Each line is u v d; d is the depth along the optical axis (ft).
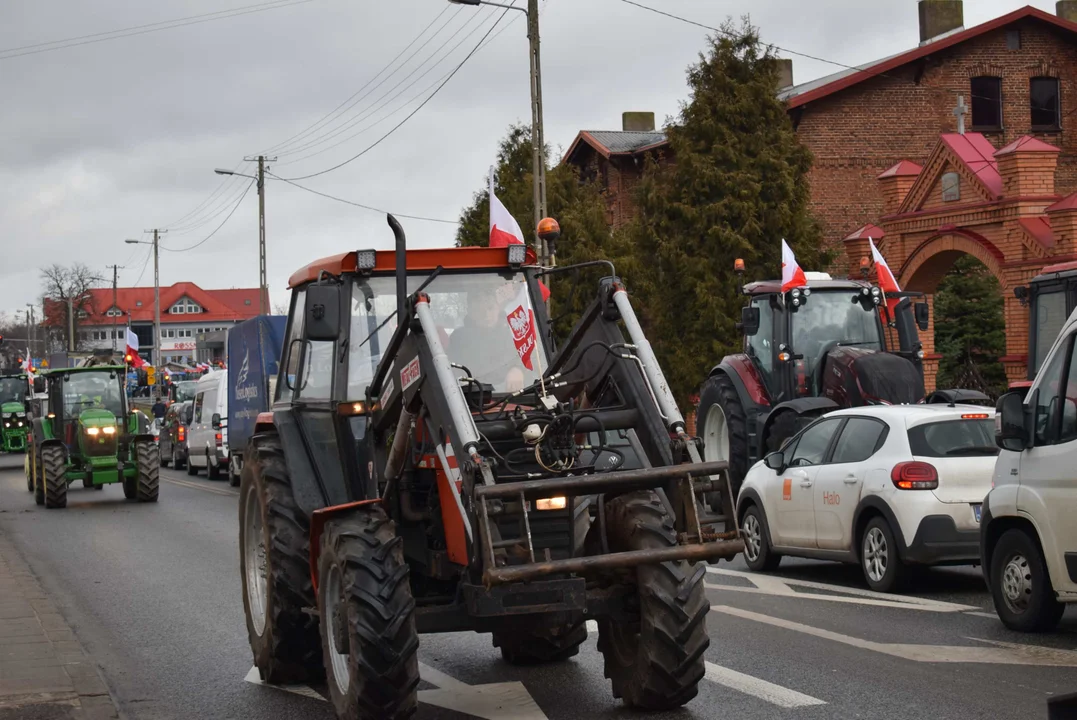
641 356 23.38
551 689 26.45
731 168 103.35
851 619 34.01
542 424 22.74
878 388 53.88
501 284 26.81
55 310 360.48
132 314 528.63
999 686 25.49
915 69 131.54
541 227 27.09
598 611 23.15
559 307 95.04
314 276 27.89
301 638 27.35
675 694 23.06
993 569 32.81
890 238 97.86
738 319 100.48
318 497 26.48
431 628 22.50
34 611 37.09
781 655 29.04
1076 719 13.38
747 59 104.88
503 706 25.03
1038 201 84.53
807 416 54.29
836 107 130.21
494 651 31.35
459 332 26.35
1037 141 85.25
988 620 33.65
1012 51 132.77
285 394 29.96
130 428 87.20
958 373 114.62
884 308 60.03
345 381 25.85
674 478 21.62
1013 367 85.20
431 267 26.48
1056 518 30.27
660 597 22.48
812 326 59.57
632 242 108.99
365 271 26.14
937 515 37.37
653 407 23.06
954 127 131.85
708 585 41.37
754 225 101.04
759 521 45.03
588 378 24.66
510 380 25.99
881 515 38.86
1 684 26.68
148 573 48.08
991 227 87.86
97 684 26.76
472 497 21.06
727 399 61.05
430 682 27.66
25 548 58.39
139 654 32.19
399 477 24.41
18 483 111.96
